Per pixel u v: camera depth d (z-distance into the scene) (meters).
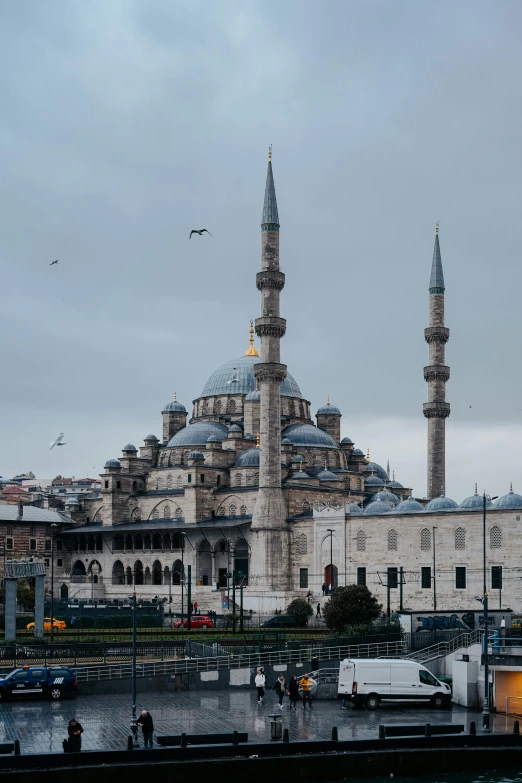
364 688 82.88
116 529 195.75
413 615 109.88
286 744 65.94
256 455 191.00
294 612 145.62
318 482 181.62
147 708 82.00
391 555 156.25
